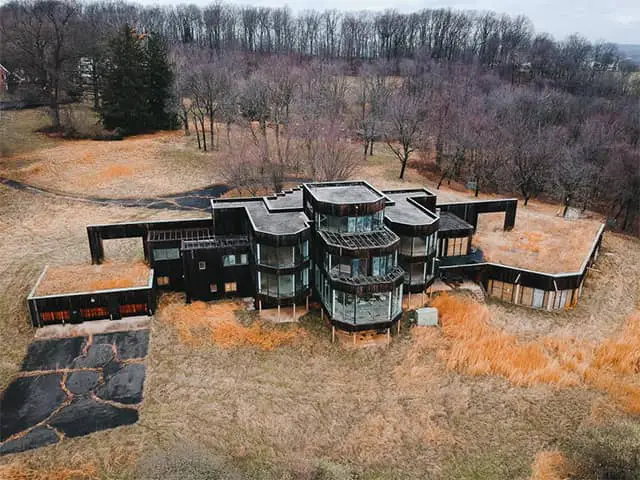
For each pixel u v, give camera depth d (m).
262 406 37.16
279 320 46.53
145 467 31.91
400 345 43.91
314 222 47.09
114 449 33.16
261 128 93.69
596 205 86.12
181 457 32.56
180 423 35.44
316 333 45.16
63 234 63.16
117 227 52.19
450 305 49.03
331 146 77.12
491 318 48.72
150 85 99.44
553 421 36.53
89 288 45.72
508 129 89.69
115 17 161.75
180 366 40.78
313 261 47.94
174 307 48.03
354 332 43.03
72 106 107.56
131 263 51.84
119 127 97.94
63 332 44.38
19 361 40.91
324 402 37.75
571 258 54.44
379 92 113.81
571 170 77.62
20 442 33.50
